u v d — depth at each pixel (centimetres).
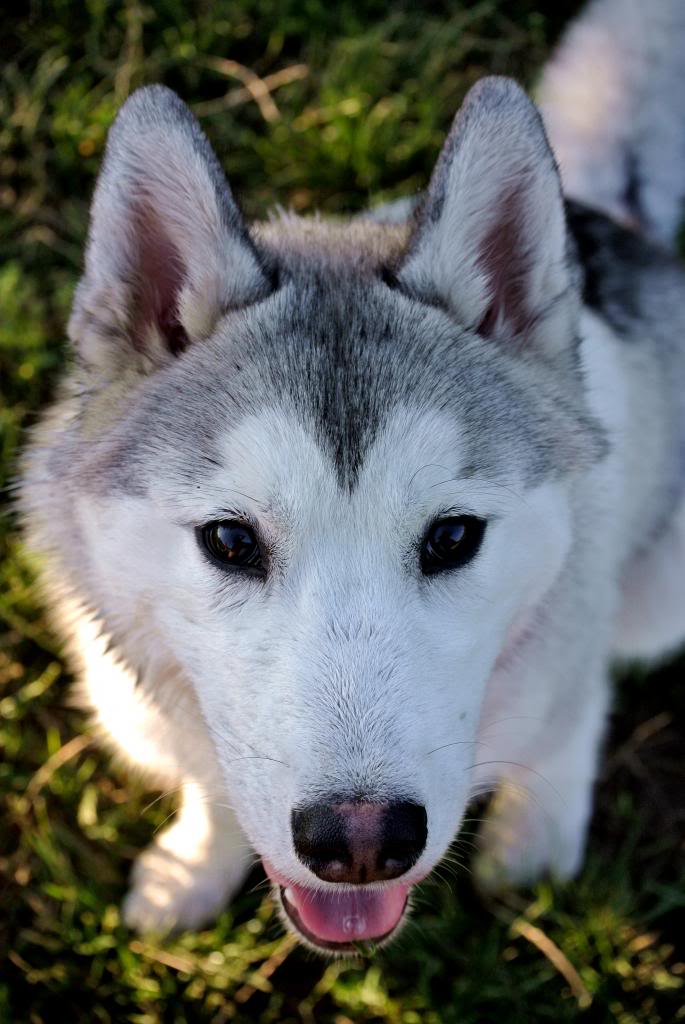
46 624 77
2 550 78
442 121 94
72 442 56
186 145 52
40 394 83
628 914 71
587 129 77
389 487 50
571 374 57
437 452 51
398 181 93
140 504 52
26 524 60
